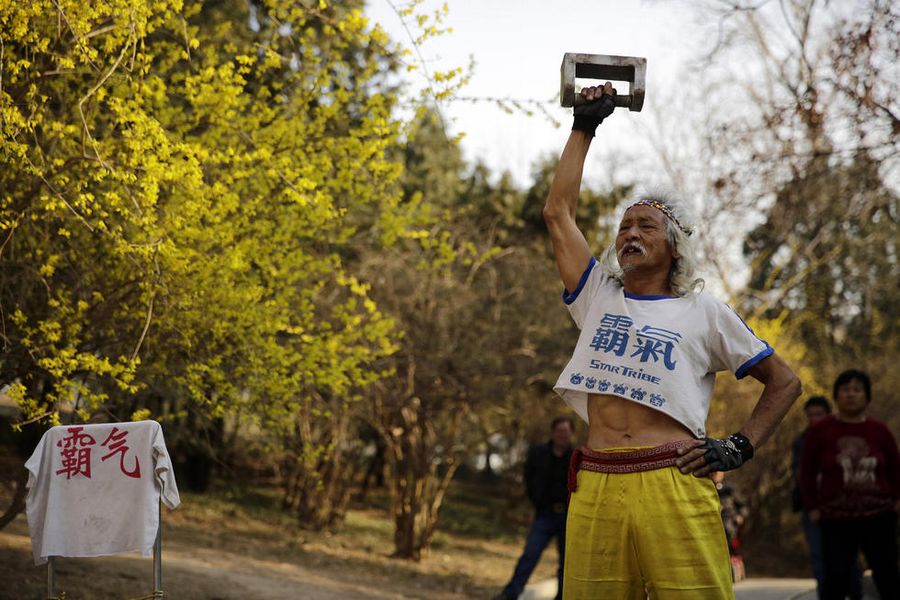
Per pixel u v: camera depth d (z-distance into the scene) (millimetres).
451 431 12992
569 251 3377
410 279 11266
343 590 8945
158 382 6551
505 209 18969
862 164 10211
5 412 12438
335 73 7363
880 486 6164
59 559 7465
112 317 5871
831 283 21078
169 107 6340
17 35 5000
